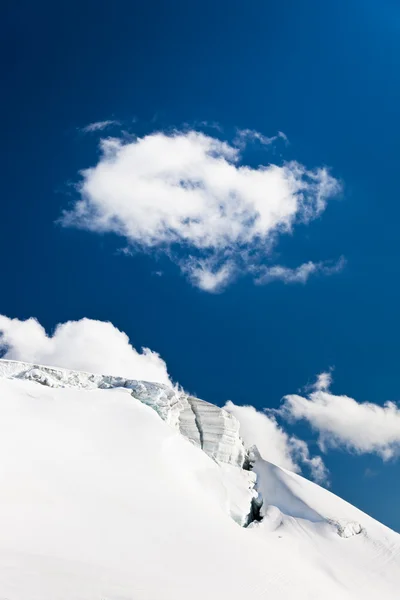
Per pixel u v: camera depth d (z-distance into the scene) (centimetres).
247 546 4788
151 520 4509
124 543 3928
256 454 8356
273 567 4503
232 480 7125
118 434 5897
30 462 4722
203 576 3822
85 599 2788
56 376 6888
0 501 3956
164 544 4162
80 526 3959
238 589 3838
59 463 4928
